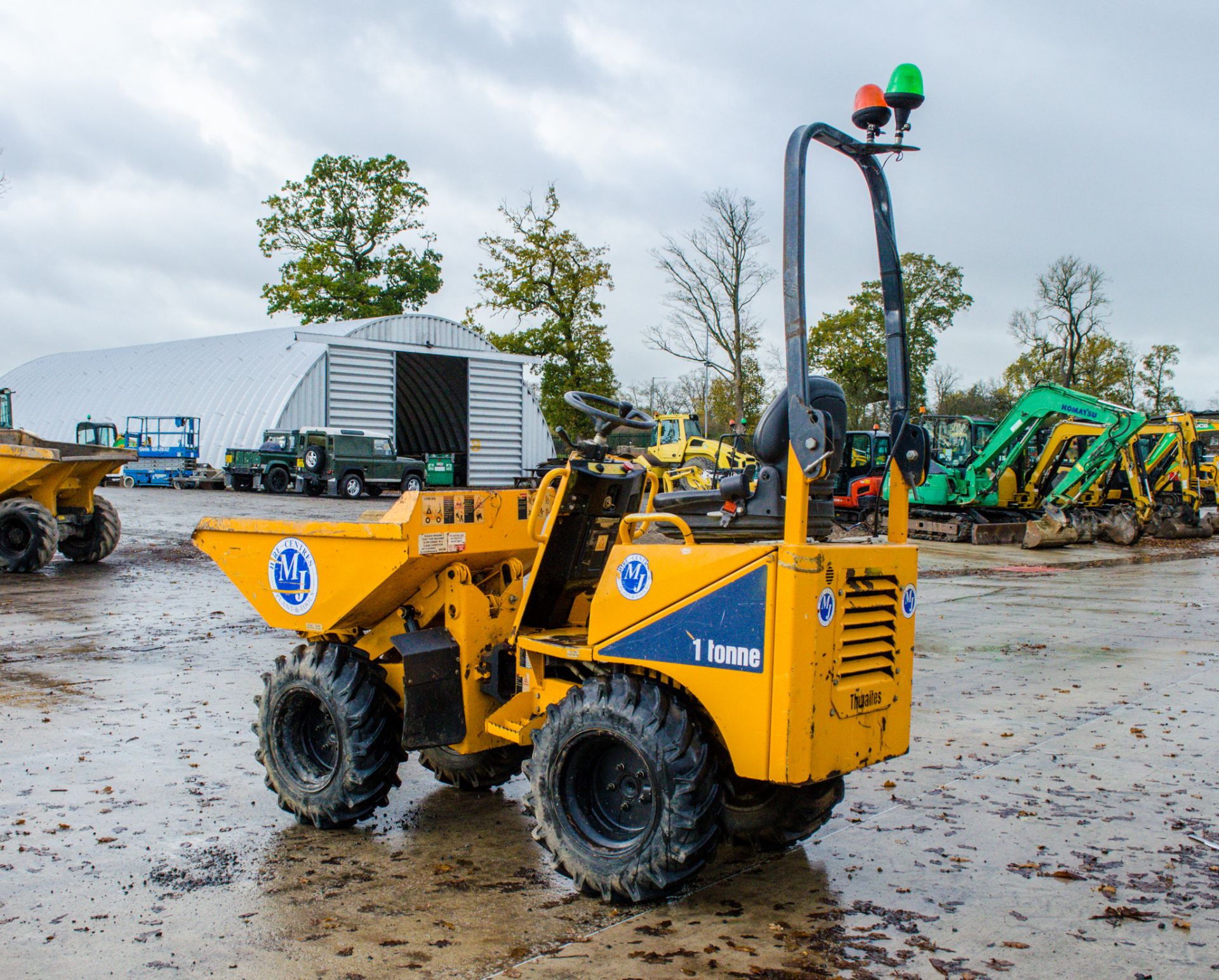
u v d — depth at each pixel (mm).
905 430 4227
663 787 3643
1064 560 18484
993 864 4418
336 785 4570
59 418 45094
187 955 3451
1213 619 11695
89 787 5250
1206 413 26281
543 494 4441
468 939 3590
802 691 3475
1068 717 7066
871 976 3381
